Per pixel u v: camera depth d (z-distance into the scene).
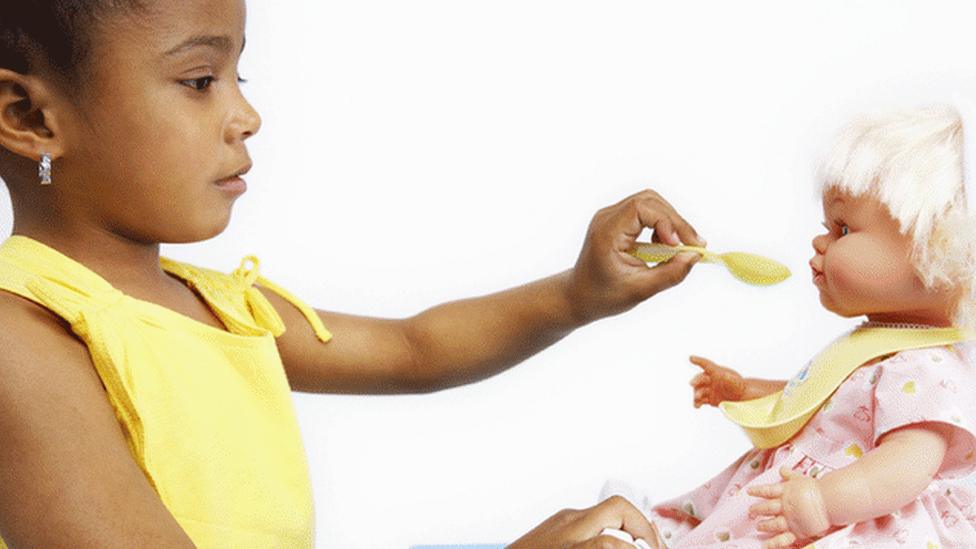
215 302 1.20
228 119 1.05
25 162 1.05
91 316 1.01
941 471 1.20
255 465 1.12
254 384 1.15
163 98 1.02
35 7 0.99
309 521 1.18
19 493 0.93
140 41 1.00
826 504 1.14
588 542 0.95
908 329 1.24
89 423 0.96
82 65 1.00
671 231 1.28
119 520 0.93
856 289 1.23
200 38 1.02
